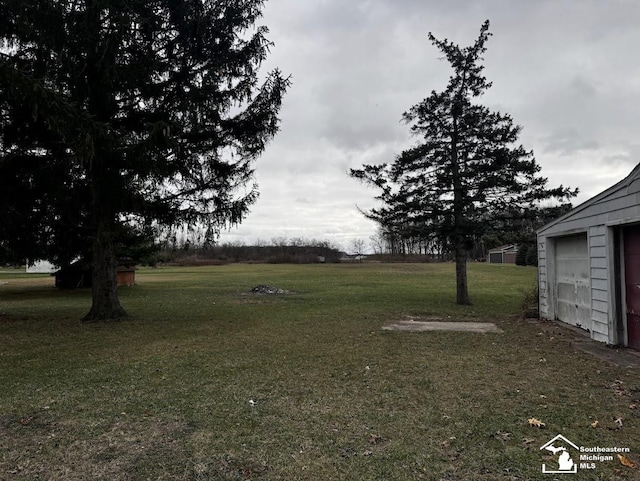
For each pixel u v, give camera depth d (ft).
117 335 25.08
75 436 10.66
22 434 10.79
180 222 30.09
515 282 74.18
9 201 26.86
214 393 14.15
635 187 19.19
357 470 8.90
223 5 28.60
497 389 14.43
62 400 13.44
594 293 23.31
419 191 42.24
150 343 22.76
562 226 27.78
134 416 12.04
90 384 15.21
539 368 17.22
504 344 22.21
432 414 12.12
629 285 20.97
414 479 8.52
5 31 23.07
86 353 20.34
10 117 24.38
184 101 27.22
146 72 26.30
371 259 205.57
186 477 8.64
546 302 31.27
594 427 11.10
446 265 156.87
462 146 41.45
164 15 27.20
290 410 12.51
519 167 38.73
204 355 19.89
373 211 54.19
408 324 29.32
